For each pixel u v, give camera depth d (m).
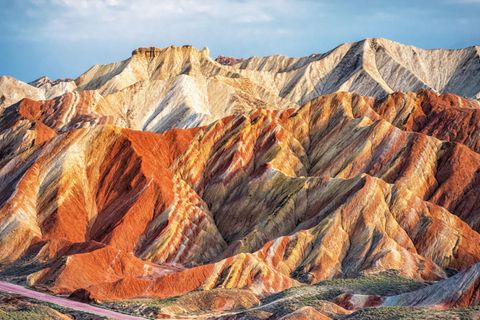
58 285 151.88
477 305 111.75
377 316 113.44
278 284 152.88
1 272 164.88
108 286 148.38
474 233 169.50
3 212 181.12
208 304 139.88
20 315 108.88
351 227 167.50
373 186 173.00
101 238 181.00
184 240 180.00
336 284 147.12
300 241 164.62
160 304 138.12
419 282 148.50
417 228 168.62
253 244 173.25
